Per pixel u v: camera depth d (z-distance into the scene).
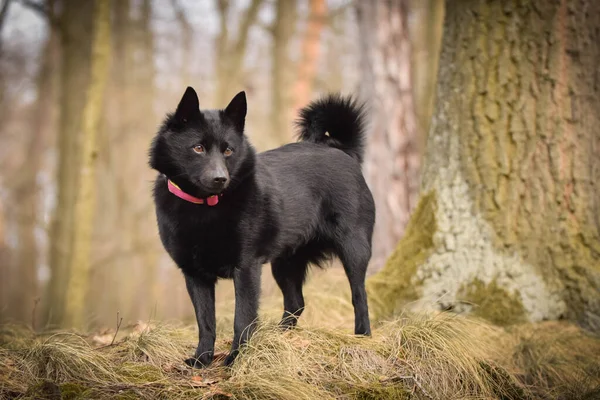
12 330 4.60
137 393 3.08
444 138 5.19
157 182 3.74
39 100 17.97
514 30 4.88
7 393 3.02
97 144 8.60
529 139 4.84
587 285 4.60
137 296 14.89
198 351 3.57
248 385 3.19
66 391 3.01
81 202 8.52
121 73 14.38
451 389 3.60
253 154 3.72
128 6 14.20
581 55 4.84
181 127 3.59
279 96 13.27
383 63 7.53
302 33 14.18
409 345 3.79
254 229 3.63
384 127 7.49
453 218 5.02
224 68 13.02
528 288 4.71
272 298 5.55
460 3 5.12
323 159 4.23
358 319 4.12
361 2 7.69
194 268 3.65
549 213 4.80
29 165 18.28
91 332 4.83
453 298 4.86
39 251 19.64
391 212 7.38
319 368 3.53
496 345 4.29
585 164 4.82
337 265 6.14
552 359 4.12
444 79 5.25
